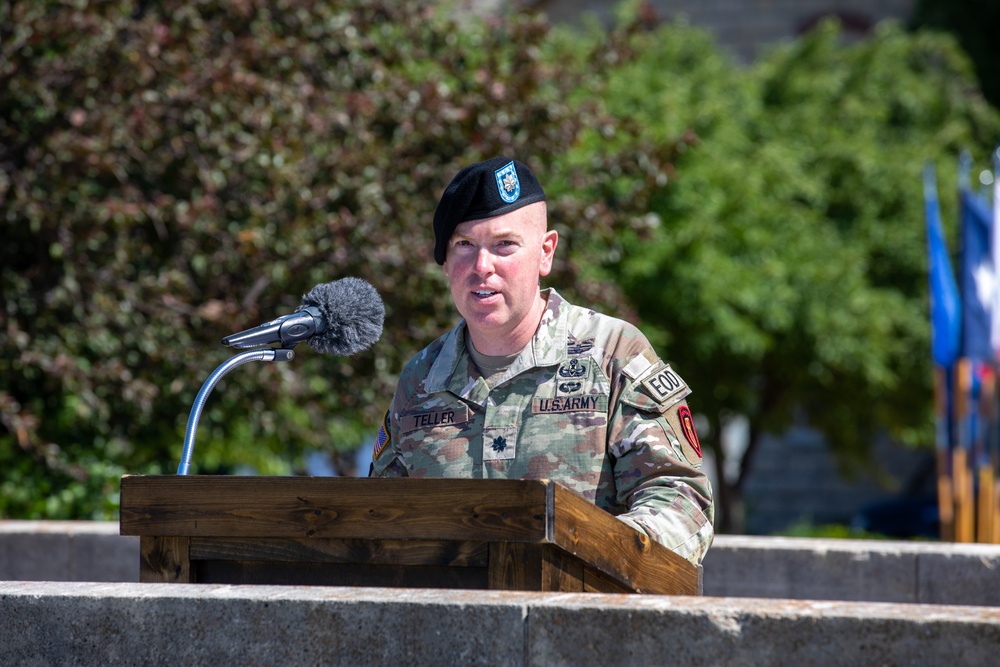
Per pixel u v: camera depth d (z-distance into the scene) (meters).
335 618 6.93
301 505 7.29
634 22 29.20
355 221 24.09
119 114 23.72
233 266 24.75
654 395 8.98
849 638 6.38
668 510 8.51
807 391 50.16
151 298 24.27
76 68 23.41
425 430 9.48
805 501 64.75
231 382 25.14
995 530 27.00
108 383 23.89
